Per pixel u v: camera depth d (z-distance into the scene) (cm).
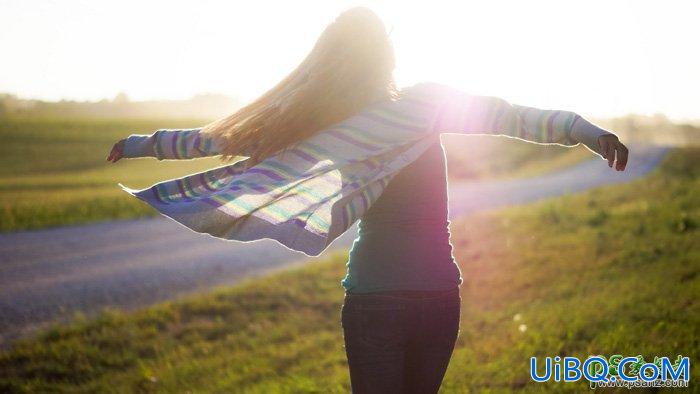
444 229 275
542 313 773
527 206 2105
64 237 1758
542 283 966
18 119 8144
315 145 266
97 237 1756
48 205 2270
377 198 264
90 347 809
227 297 1015
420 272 265
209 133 279
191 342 834
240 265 1330
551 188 3175
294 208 272
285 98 274
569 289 908
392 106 269
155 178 3991
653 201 1992
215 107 15300
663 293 798
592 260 1088
